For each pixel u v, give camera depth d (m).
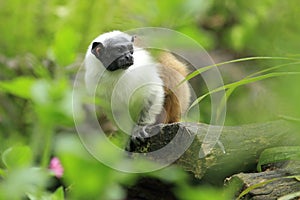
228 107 10.85
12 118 10.84
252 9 12.01
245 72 11.62
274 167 6.75
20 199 6.50
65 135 8.70
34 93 6.36
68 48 6.93
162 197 7.38
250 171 6.93
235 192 6.18
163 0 11.13
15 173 5.81
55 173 7.43
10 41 11.55
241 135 6.95
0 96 10.95
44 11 11.55
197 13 12.12
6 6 11.71
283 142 6.92
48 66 10.31
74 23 11.02
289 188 5.91
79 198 7.13
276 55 7.63
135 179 7.30
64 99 6.52
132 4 11.27
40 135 8.14
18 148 6.13
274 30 10.02
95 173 7.13
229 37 12.21
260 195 5.86
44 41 11.48
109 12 11.09
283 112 7.09
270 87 9.74
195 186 7.00
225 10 12.92
